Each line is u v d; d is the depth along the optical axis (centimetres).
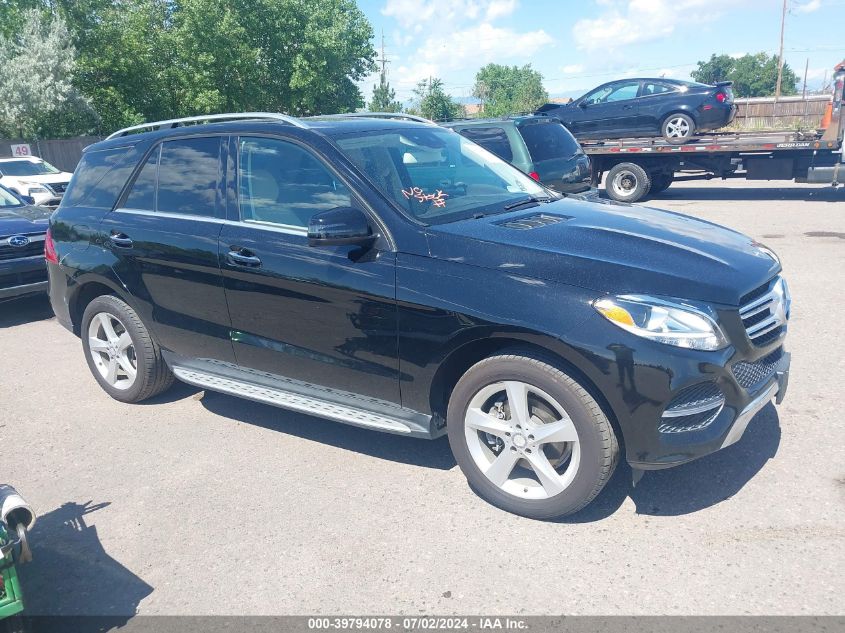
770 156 1364
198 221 433
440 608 282
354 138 408
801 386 475
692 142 1440
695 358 296
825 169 1315
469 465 352
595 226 364
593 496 321
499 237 343
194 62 3847
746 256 343
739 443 398
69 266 505
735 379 309
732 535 316
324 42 4238
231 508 364
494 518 343
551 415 327
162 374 495
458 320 328
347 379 382
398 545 325
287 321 393
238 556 324
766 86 11238
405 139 434
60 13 3419
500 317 317
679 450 305
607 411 312
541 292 314
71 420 491
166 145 466
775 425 418
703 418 309
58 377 582
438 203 384
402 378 358
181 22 3900
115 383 514
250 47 4056
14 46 3212
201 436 454
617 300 302
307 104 4400
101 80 3631
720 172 1425
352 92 4759
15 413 509
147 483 396
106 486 395
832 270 797
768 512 332
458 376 365
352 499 367
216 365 448
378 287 352
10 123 3183
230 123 438
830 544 305
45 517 367
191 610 289
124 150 493
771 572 290
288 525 346
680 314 298
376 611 282
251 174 416
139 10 3834
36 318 788
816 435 403
